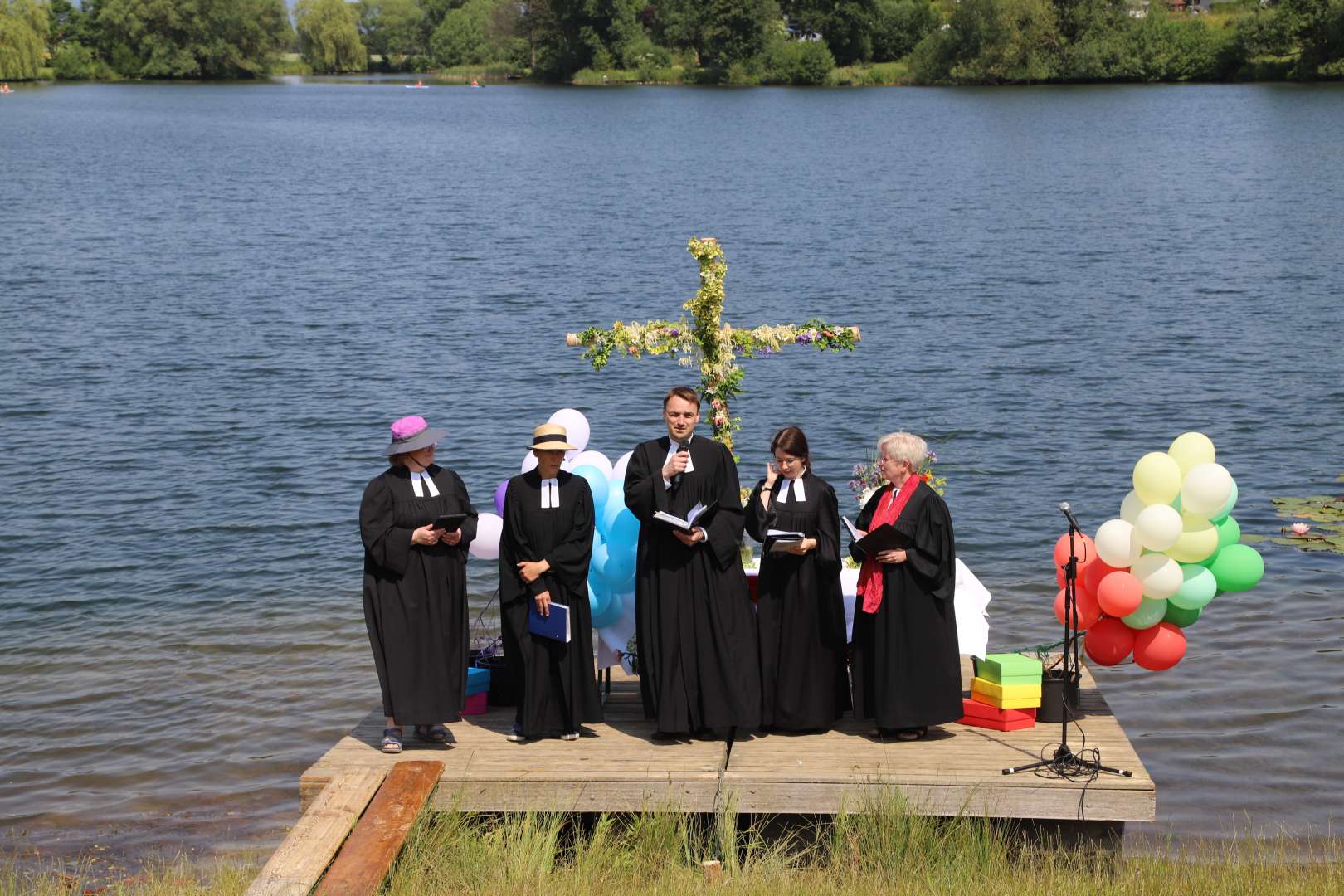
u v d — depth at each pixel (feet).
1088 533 53.98
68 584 50.19
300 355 90.02
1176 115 303.27
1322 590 47.29
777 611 30.55
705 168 229.86
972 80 438.40
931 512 29.73
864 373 83.46
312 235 151.53
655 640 30.01
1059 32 431.43
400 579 29.78
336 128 328.70
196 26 583.58
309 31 646.33
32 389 80.53
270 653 43.73
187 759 36.52
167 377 83.87
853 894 25.34
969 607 32.58
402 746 30.40
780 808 28.17
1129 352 87.86
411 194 193.77
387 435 70.79
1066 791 27.68
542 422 73.41
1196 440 31.45
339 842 25.98
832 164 231.30
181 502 59.98
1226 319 97.86
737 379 35.78
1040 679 31.14
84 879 30.35
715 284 34.99
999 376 82.12
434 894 25.71
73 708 39.81
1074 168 214.28
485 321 102.22
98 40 589.32
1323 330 93.25
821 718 30.50
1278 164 208.54
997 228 151.43
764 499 30.58
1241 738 36.42
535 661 30.12
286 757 36.63
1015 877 26.66
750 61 493.36
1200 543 30.58
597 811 28.45
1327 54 387.55
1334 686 39.55
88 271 124.67
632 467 30.17
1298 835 31.30
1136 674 40.52
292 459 66.49
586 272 125.49
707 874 26.96
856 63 497.46
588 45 533.14
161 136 300.61
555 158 251.39
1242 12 422.41
